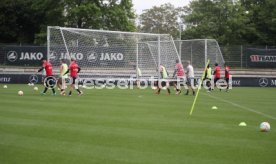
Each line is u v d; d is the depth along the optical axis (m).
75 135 10.80
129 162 8.12
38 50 37.62
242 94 27.16
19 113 14.99
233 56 39.84
